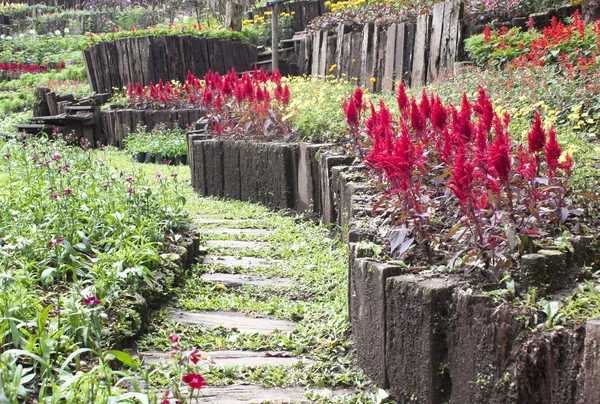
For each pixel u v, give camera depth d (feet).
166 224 19.49
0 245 15.46
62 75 68.18
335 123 25.43
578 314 9.25
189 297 16.92
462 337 10.30
